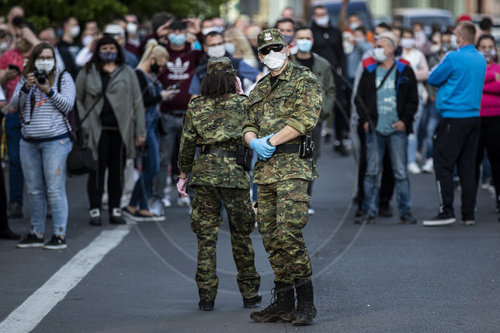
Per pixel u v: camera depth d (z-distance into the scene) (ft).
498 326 30.50
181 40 51.75
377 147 52.95
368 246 45.47
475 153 52.29
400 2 255.70
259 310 33.14
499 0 246.47
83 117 51.80
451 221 52.03
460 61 51.21
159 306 33.73
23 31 53.78
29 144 45.37
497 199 56.34
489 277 38.09
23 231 50.93
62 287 36.70
